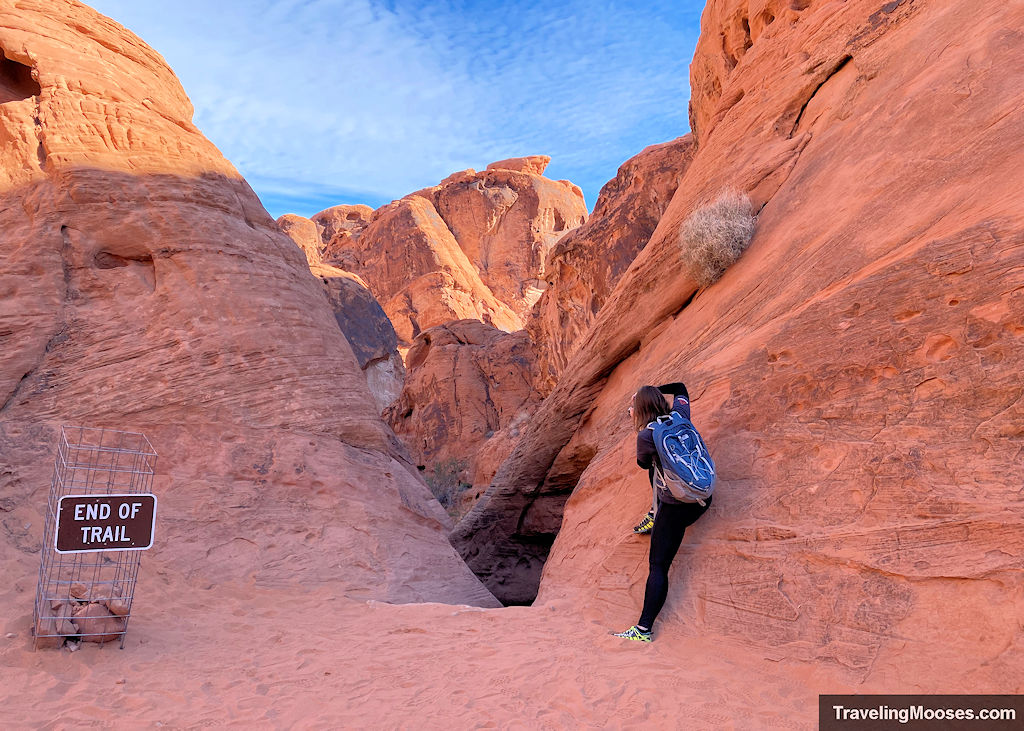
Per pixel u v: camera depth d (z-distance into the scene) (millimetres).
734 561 4332
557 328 23234
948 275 3936
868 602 3551
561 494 10133
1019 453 3369
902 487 3713
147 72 8836
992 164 4211
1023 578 3084
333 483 6883
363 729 3285
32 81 7922
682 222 7535
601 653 4219
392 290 55375
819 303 4664
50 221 6840
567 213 68562
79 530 4102
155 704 3463
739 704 3424
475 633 4711
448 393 29516
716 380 5520
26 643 3904
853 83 6012
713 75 11852
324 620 5078
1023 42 4516
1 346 6098
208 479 6266
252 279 7684
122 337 6637
